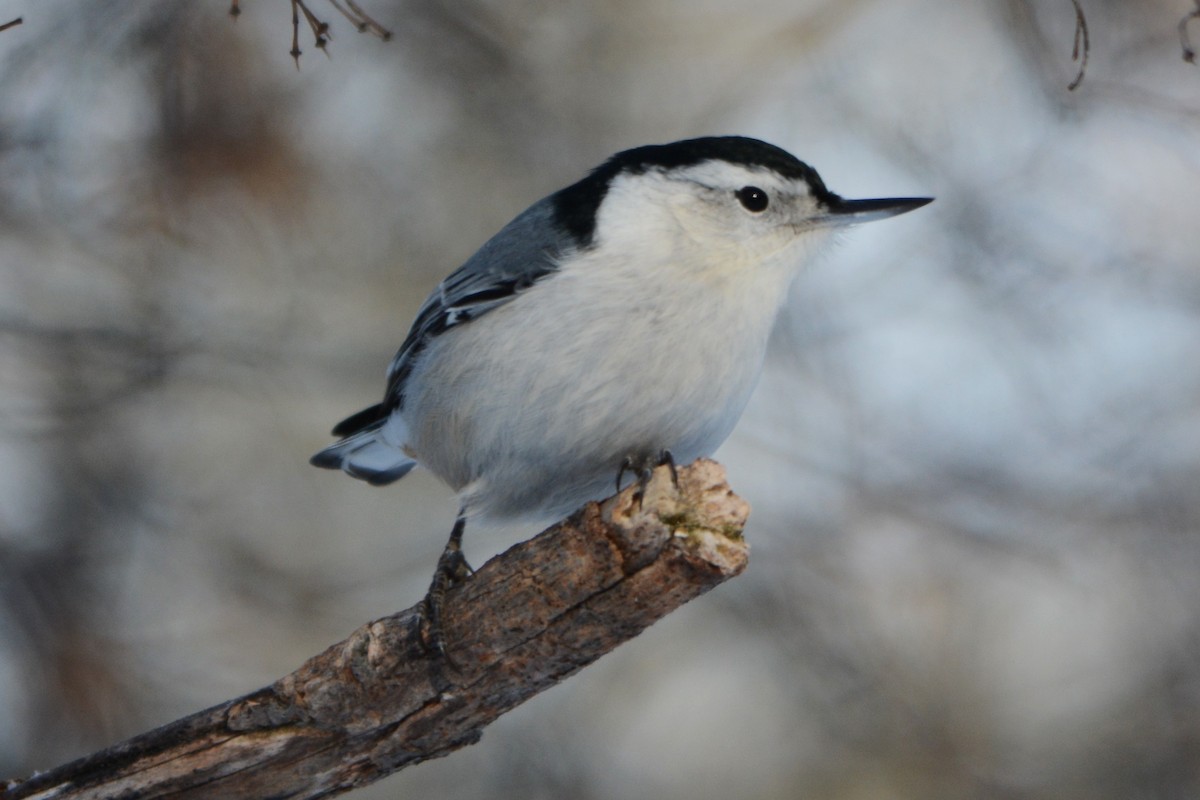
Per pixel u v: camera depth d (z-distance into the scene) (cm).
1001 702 1116
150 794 585
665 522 521
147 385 1152
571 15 1323
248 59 1091
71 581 1037
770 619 1146
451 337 734
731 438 1213
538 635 551
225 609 1122
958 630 1136
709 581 525
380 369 1212
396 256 1235
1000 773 1088
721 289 701
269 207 1119
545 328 689
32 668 994
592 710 1142
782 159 737
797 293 1245
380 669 568
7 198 1078
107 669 1007
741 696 1160
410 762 602
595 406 684
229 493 1180
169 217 1098
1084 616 1141
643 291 689
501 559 557
